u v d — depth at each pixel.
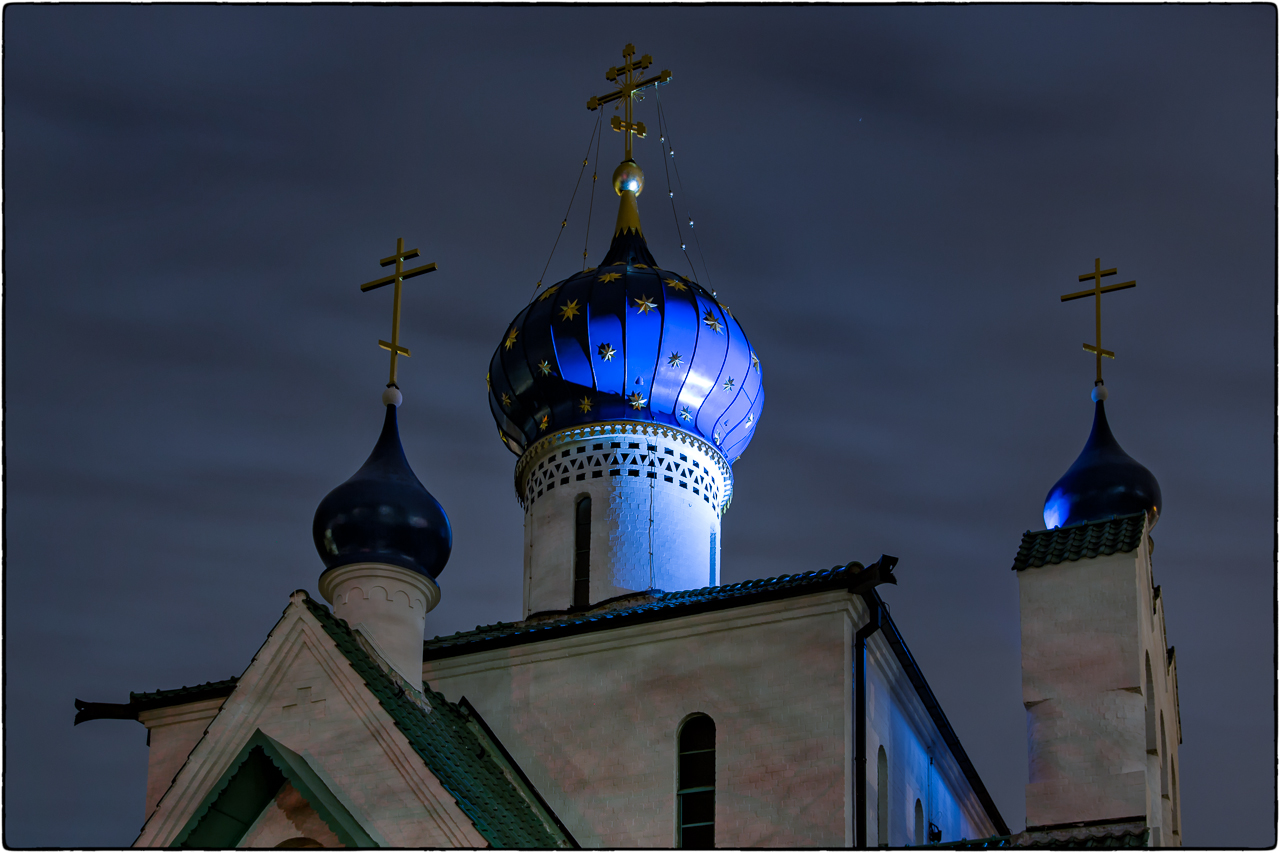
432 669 47.38
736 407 53.59
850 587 43.19
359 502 45.50
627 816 43.69
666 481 51.97
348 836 37.78
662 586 50.62
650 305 52.72
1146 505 49.19
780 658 43.56
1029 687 40.56
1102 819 39.00
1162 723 44.06
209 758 39.88
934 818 48.59
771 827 42.03
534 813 43.56
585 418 52.56
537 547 51.97
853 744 42.62
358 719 39.31
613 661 45.53
